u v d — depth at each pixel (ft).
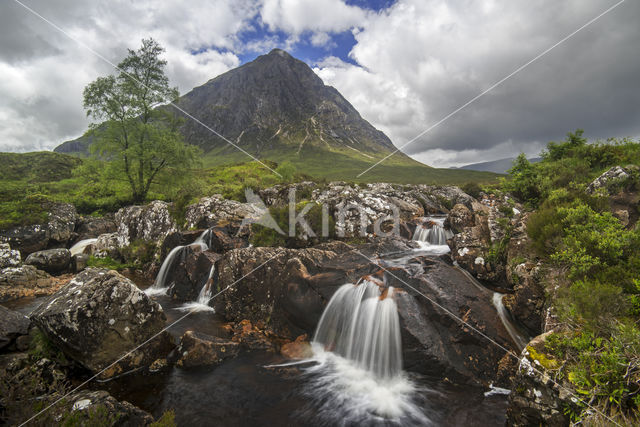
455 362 26.32
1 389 20.66
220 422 22.26
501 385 24.63
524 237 31.42
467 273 34.83
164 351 30.30
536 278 26.99
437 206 75.05
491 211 39.93
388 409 23.31
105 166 95.14
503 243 33.83
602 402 15.62
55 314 25.66
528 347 20.29
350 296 32.17
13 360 24.35
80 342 25.66
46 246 70.59
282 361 30.19
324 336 32.73
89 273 30.89
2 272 51.11
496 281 32.83
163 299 48.91
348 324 31.37
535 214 31.71
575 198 30.48
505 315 28.78
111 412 19.20
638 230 23.48
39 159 140.15
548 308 23.53
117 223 84.79
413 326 27.89
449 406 23.15
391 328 28.60
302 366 29.35
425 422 21.75
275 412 23.31
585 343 17.40
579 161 44.93
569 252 23.57
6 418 17.79
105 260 64.75
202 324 38.34
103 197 101.40
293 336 35.01
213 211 64.95
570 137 51.24
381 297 30.35
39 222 71.36
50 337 26.13
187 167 100.07
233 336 35.19
